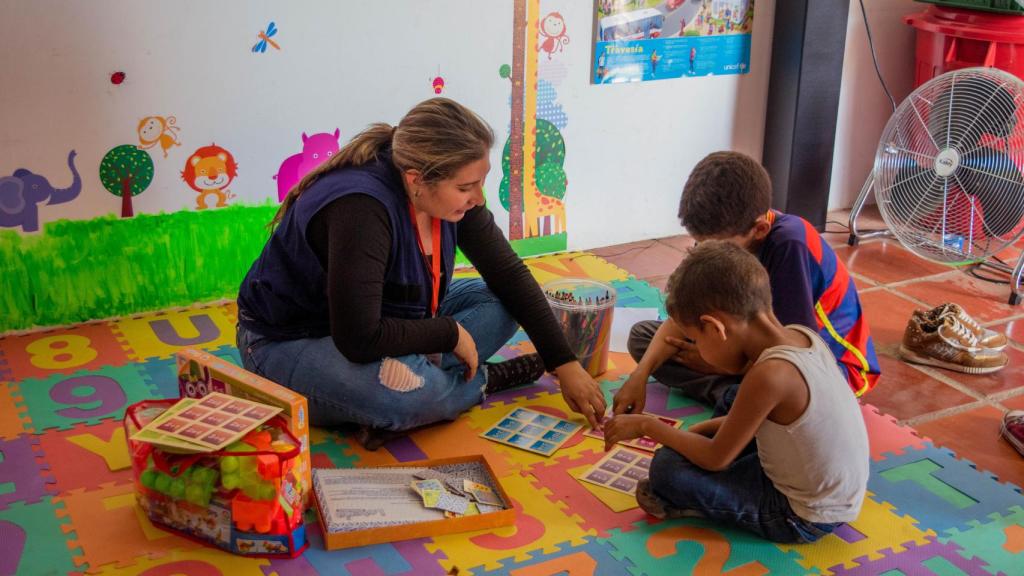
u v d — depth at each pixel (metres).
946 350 2.97
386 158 2.32
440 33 3.38
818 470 1.98
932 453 2.52
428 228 2.42
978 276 3.74
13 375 2.81
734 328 1.99
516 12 3.48
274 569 2.01
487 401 2.74
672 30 3.81
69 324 3.14
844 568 2.06
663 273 3.73
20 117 2.88
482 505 2.20
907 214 3.61
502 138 3.62
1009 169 3.33
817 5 3.83
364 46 3.28
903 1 4.24
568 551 2.09
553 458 2.45
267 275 2.40
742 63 4.01
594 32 3.65
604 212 3.97
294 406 2.05
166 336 3.10
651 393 2.79
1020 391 2.88
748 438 1.97
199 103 3.10
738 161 2.36
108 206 3.08
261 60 3.14
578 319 2.76
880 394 2.84
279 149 3.27
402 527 2.09
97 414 2.60
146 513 2.15
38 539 2.08
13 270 3.01
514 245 3.81
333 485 2.22
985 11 3.75
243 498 1.99
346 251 2.21
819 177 4.12
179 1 2.97
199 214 3.22
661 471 2.14
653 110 3.90
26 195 2.96
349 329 2.24
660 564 2.05
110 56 2.93
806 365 1.94
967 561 2.09
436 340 2.39
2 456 2.38
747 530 2.17
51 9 2.82
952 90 3.35
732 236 2.37
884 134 3.60
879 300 3.52
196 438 1.96
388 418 2.42
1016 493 2.36
